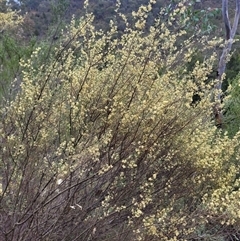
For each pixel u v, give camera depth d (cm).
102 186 271
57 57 274
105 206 246
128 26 272
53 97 274
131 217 262
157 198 279
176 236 245
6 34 561
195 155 279
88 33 283
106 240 264
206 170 281
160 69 290
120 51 272
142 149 260
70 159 242
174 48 271
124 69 273
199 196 286
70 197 242
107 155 261
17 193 239
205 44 295
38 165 256
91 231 259
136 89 266
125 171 271
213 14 513
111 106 258
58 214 253
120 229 270
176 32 289
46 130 269
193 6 507
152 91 266
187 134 286
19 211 245
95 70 278
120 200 269
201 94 277
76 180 254
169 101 262
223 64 471
